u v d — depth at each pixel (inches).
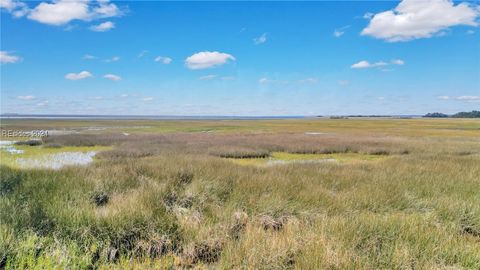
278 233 226.5
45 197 272.5
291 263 186.4
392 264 179.2
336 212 273.4
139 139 1264.8
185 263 197.8
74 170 406.6
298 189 329.1
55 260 177.2
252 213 260.5
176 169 403.9
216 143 1109.7
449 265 183.6
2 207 231.3
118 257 200.1
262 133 1760.6
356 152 989.8
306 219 258.4
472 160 627.5
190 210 267.3
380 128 2561.5
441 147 1020.5
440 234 213.8
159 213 237.6
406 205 302.7
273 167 506.9
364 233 213.0
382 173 447.2
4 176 347.3
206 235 217.0
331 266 172.7
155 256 204.7
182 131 2037.4
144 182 339.3
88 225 210.8
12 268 172.1
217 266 194.9
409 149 973.2
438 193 340.5
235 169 452.1
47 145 1053.8
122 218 218.4
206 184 327.3
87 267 181.6
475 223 255.6
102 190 312.0
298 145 1053.8
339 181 386.3
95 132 1808.6
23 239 190.4
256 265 179.8
